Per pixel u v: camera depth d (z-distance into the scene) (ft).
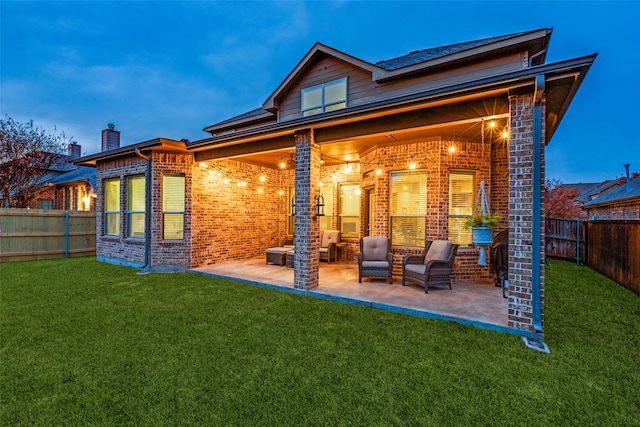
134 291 19.04
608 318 14.84
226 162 29.27
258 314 15.03
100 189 30.58
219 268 26.04
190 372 9.73
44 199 53.62
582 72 11.60
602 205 39.50
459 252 22.00
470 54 22.12
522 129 12.67
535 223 12.38
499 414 7.92
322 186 32.99
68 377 9.37
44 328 13.01
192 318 14.37
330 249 29.66
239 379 9.38
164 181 26.12
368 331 13.03
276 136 20.98
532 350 11.37
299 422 7.59
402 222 23.40
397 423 7.57
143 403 8.22
